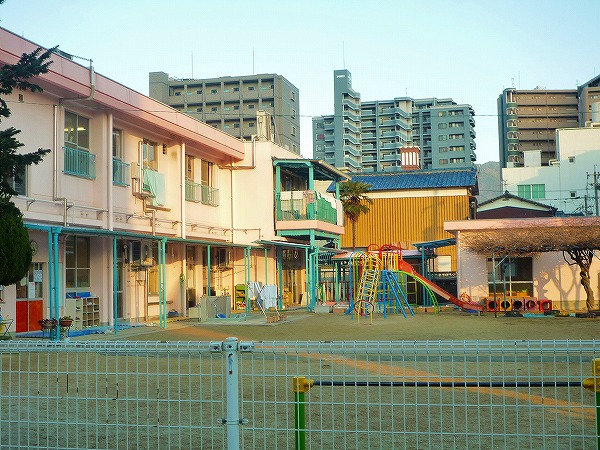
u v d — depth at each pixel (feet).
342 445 21.70
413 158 161.17
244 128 331.36
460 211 146.41
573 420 24.88
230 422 15.56
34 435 23.34
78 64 66.74
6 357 43.62
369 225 149.69
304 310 104.94
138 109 77.51
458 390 31.14
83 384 33.24
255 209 107.24
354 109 394.73
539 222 94.53
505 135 357.82
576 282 98.94
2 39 56.18
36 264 65.21
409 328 70.38
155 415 26.68
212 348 16.15
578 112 340.59
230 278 107.45
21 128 62.08
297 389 16.48
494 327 70.44
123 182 77.77
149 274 86.33
